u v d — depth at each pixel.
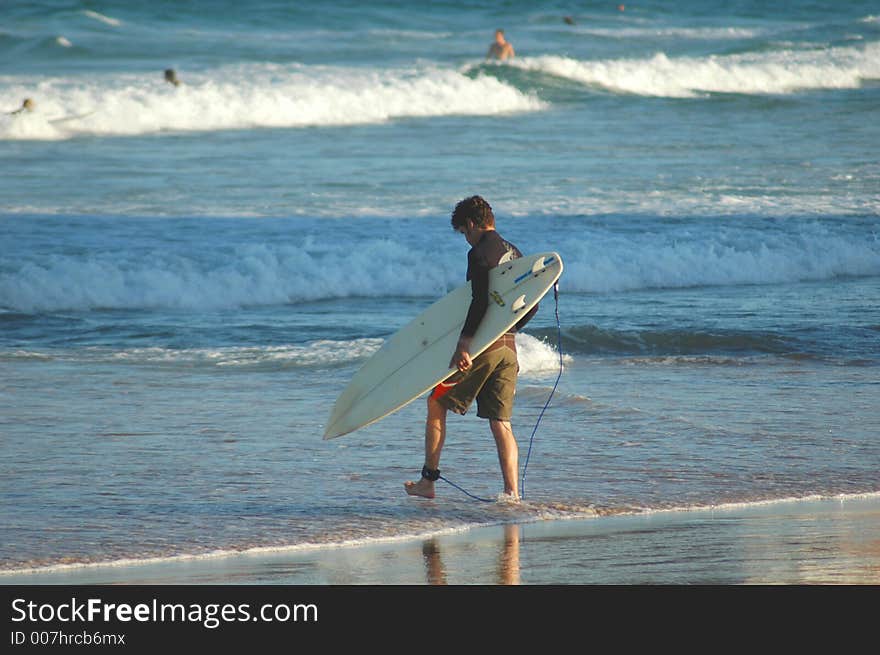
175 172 76.00
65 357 38.12
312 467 24.70
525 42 162.88
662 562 17.97
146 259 52.28
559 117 106.56
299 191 69.19
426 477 22.25
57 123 94.62
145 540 19.44
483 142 90.12
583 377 34.84
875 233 59.72
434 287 51.72
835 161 81.50
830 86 133.25
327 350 38.66
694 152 85.62
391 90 109.12
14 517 20.73
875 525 20.23
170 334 42.00
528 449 26.14
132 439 27.09
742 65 133.62
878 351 38.72
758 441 26.88
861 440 27.00
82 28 158.25
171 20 170.62
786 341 40.03
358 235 57.62
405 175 74.62
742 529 20.03
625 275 52.53
